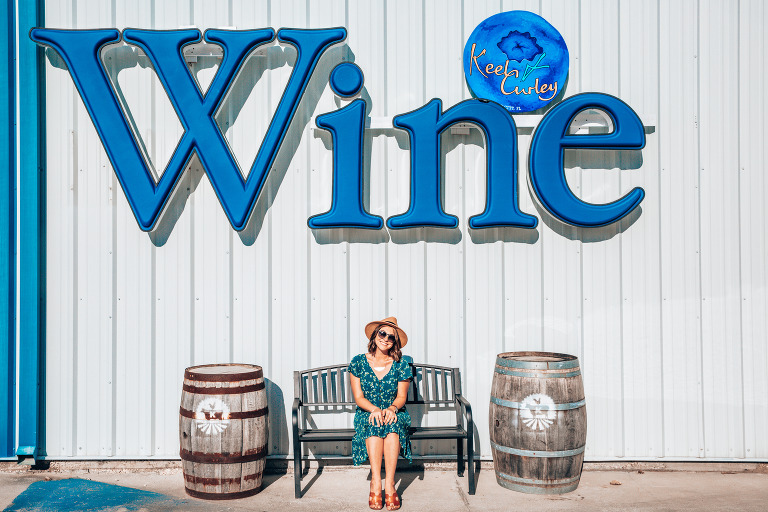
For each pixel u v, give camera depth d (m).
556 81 5.95
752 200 6.00
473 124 5.78
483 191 6.00
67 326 5.89
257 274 5.96
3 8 5.85
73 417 5.88
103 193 5.93
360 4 5.99
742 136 6.01
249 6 5.96
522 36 5.95
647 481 5.64
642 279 6.01
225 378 5.11
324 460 5.93
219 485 5.08
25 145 5.83
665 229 6.01
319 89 5.98
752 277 5.98
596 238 6.02
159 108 5.96
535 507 4.98
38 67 5.88
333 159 5.76
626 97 6.02
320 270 5.98
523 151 6.00
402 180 6.00
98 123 5.66
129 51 5.95
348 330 5.98
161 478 5.70
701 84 6.01
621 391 5.98
